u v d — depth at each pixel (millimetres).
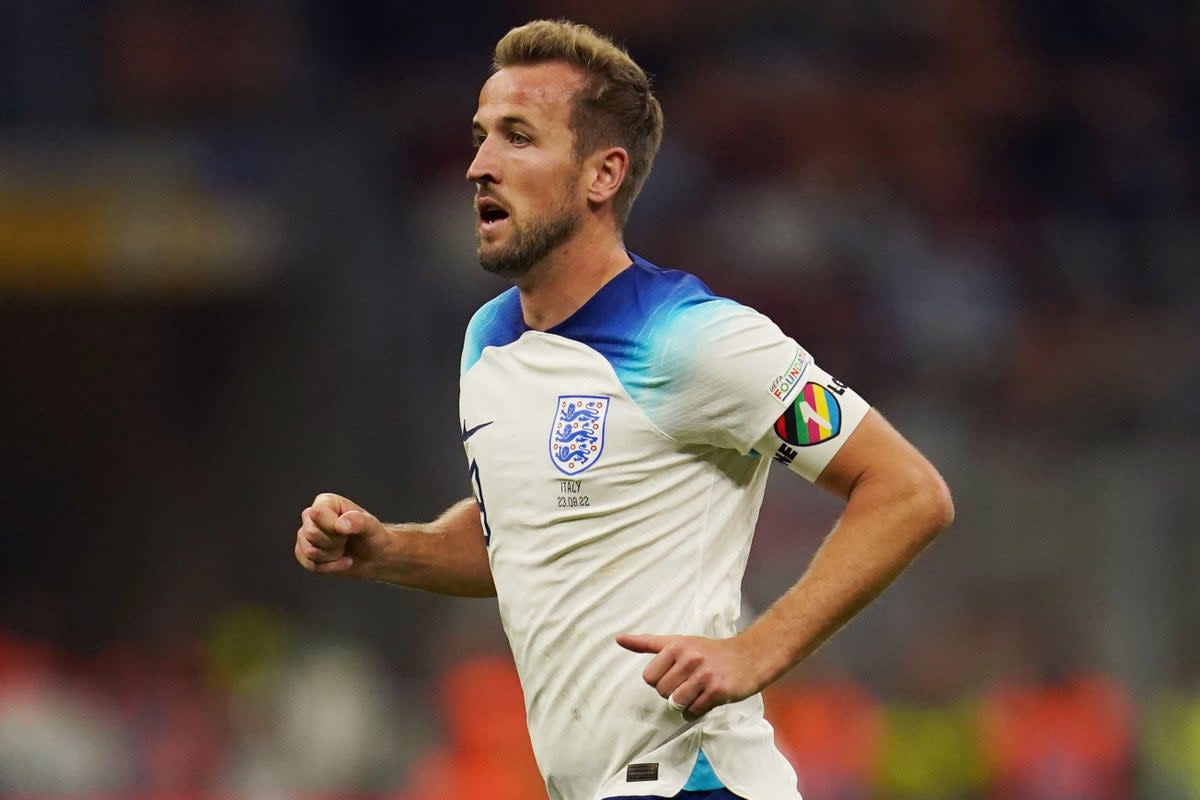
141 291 49156
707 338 12586
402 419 48781
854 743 38250
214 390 51062
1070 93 63625
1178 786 38125
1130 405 48031
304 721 40219
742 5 63938
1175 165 63125
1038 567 40812
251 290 49656
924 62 63656
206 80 56594
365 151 53312
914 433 47688
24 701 39969
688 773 12734
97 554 51000
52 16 55188
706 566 12922
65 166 49281
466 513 14930
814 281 53938
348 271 50188
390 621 45250
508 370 13367
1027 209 61156
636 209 56125
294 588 48312
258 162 51000
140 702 41969
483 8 62656
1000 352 51469
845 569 12344
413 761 40438
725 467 13055
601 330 13000
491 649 42938
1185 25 65125
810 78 62000
